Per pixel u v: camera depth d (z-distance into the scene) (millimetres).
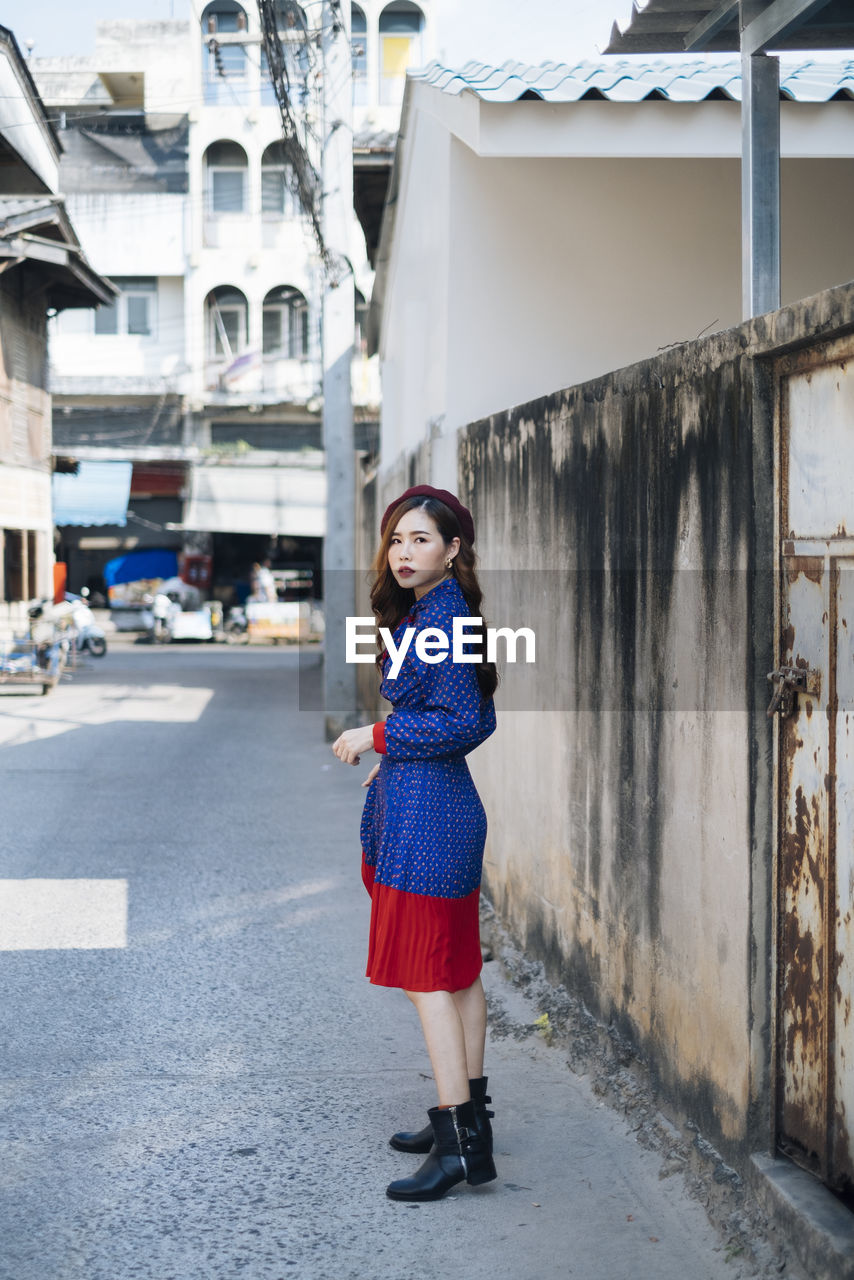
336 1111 3752
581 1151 3428
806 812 2754
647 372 3574
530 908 4930
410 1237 2980
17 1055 4176
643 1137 3453
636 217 7195
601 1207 3113
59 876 6641
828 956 2674
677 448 3352
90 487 28859
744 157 3830
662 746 3475
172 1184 3262
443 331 7328
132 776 9812
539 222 7180
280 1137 3564
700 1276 2775
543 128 5738
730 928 3037
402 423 9781
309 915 5934
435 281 7746
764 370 2891
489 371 7188
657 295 7238
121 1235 2988
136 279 31000
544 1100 3777
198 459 29781
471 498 6156
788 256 7191
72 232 18938
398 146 9047
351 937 5590
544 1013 4375
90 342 30859
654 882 3553
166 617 27000
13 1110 3732
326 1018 4566
